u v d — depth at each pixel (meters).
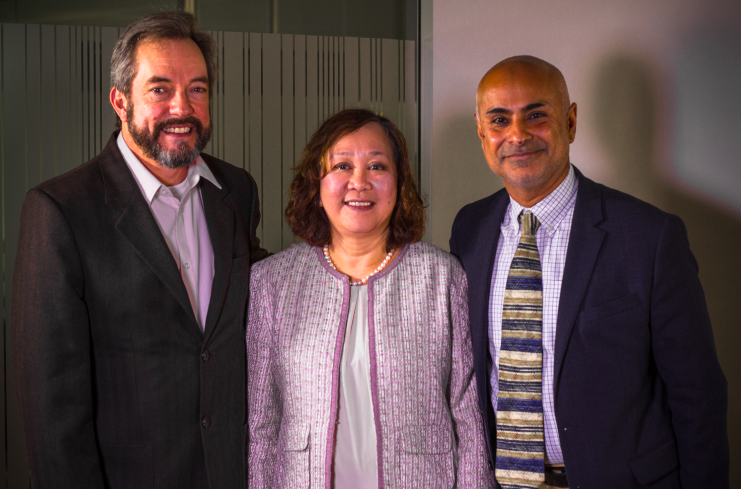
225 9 2.35
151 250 1.44
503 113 1.49
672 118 2.37
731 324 2.41
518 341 1.51
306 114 2.42
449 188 2.42
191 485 1.48
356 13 2.44
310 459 1.42
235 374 1.55
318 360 1.45
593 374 1.44
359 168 1.45
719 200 2.40
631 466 1.42
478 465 1.51
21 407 1.33
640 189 2.39
